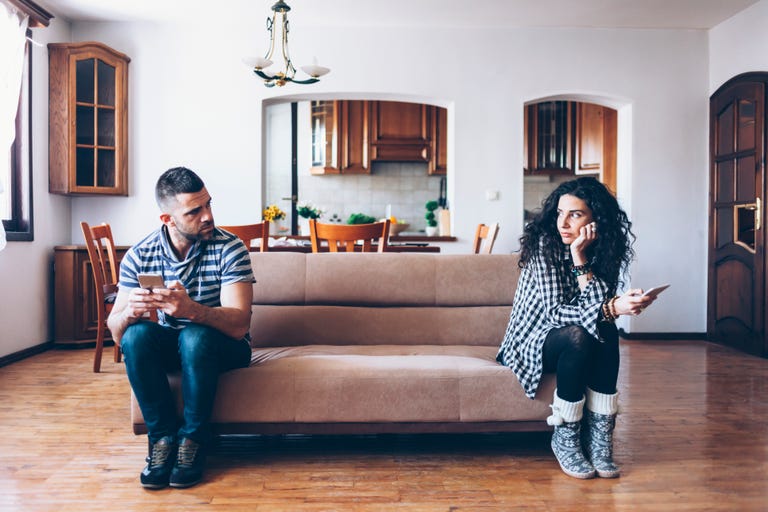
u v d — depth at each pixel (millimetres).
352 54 5070
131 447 2295
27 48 4262
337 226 3520
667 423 2631
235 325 1988
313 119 7410
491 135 5168
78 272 4523
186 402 1948
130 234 5000
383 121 7262
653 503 1797
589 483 1953
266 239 3613
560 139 7211
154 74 4996
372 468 2092
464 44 5133
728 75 4902
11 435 2436
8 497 1832
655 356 4332
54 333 4633
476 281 2711
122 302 2023
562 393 1977
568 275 2049
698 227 5188
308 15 4809
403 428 2086
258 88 5059
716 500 1819
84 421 2633
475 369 2096
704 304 5184
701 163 5191
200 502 1801
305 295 2660
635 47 5172
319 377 2068
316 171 7359
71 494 1856
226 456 2215
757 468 2084
